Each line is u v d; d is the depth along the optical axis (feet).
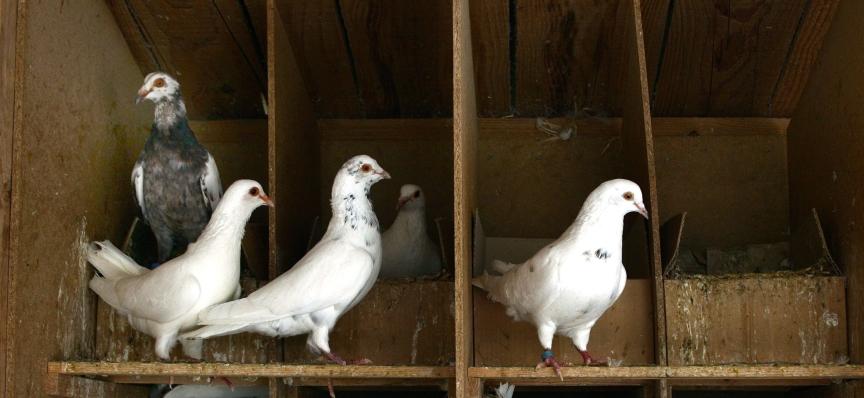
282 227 7.84
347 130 9.03
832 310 7.47
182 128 7.98
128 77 8.46
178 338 7.43
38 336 7.18
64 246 7.48
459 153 7.07
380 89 8.82
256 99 8.91
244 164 9.02
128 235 8.17
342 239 7.47
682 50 8.45
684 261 8.61
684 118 8.93
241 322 7.18
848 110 7.66
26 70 7.21
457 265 6.98
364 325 7.64
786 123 8.87
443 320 7.61
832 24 8.01
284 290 7.20
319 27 8.32
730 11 8.16
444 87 8.77
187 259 7.32
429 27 8.32
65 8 7.66
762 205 8.80
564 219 8.85
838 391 7.54
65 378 7.25
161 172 7.94
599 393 8.89
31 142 7.22
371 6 8.18
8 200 7.06
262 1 8.15
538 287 7.07
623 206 7.16
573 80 8.65
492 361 7.59
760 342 7.47
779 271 7.83
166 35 8.41
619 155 8.86
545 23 8.23
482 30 8.30
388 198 8.98
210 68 8.67
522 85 8.71
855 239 7.45
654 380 7.54
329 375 7.07
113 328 7.66
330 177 8.98
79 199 7.68
